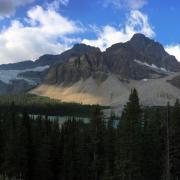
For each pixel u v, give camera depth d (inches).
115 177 3331.7
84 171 3868.1
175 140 3474.4
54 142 4099.4
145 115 3767.2
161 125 3698.3
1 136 3924.7
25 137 3654.0
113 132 3900.1
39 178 3769.7
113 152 3806.6
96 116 3794.3
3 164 3506.4
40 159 3764.8
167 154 3314.5
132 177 3253.0
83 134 4050.2
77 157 3924.7
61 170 3986.2
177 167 3430.1
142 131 3513.8
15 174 3425.2
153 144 3553.2
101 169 3762.3
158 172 3526.1
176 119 3518.7
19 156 3516.2
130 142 3272.6
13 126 3865.7
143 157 3459.6
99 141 3757.4
